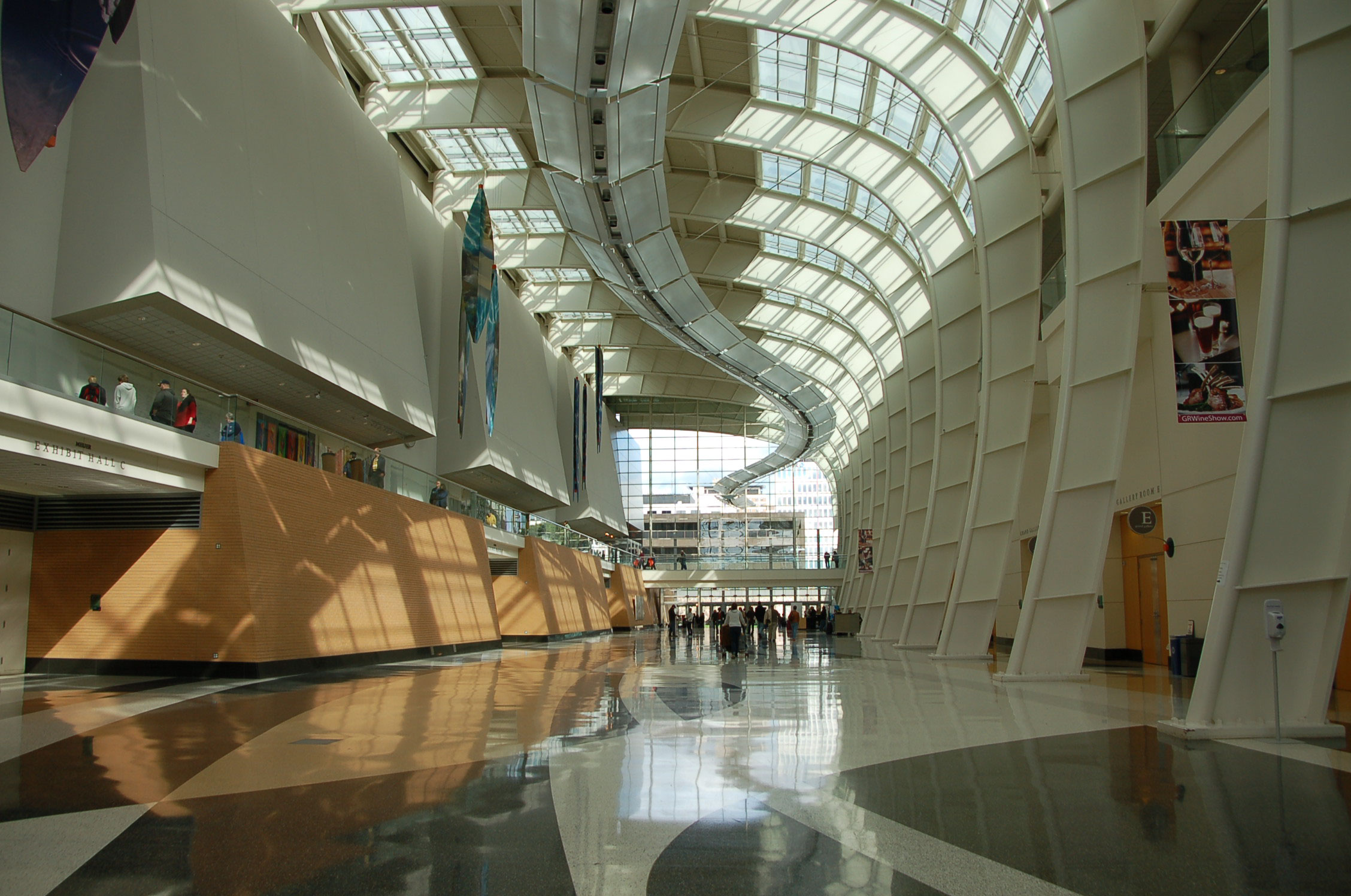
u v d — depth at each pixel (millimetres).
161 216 14352
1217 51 15695
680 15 16453
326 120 20438
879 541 44406
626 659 21828
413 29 23422
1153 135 17000
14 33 11039
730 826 4961
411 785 6043
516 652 25328
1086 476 13609
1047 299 22344
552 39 16797
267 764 6773
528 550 32656
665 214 25422
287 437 16891
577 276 42250
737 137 25016
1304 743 7816
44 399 11367
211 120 16047
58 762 6789
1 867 4125
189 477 14430
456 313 29719
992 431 20109
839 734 8547
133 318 14844
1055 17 13594
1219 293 9438
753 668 18281
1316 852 4387
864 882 3957
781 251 36125
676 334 37281
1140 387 18141
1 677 14125
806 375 48719
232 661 14375
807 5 19391
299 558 16219
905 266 31891
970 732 8672
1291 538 8188
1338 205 7812
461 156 30766
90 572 14930
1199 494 15555
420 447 28250
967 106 19828
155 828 4840
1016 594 26031
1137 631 19797
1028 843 4605
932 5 19141
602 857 4340
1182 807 5391
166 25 15180
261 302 16812
